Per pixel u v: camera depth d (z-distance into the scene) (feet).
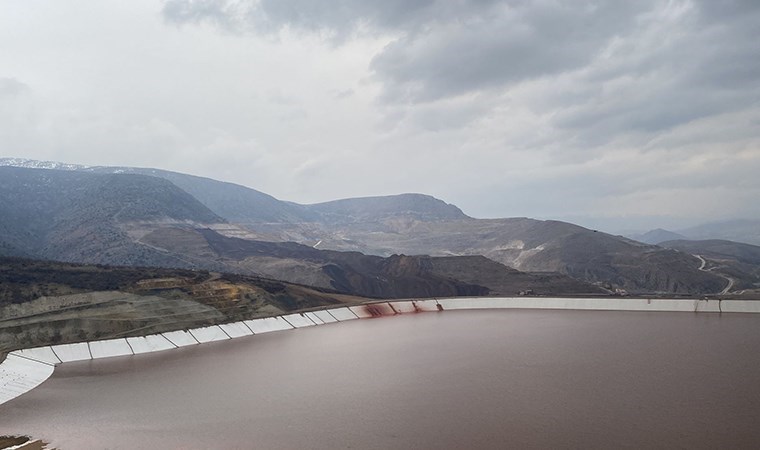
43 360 281.95
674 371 220.84
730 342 280.31
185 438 167.94
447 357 268.82
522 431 158.20
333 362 271.08
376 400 197.77
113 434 174.60
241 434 168.96
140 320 351.87
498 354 270.26
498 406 183.11
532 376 221.87
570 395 192.03
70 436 174.60
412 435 160.04
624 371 223.71
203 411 195.11
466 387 209.36
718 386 196.65
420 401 193.77
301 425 173.99
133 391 228.22
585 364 239.71
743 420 160.15
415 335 346.54
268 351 312.50
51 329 320.50
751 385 196.54
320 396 207.31
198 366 276.21
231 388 226.79
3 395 229.66
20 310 334.44
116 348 314.35
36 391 235.81
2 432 182.09
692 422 159.84
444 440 154.81
